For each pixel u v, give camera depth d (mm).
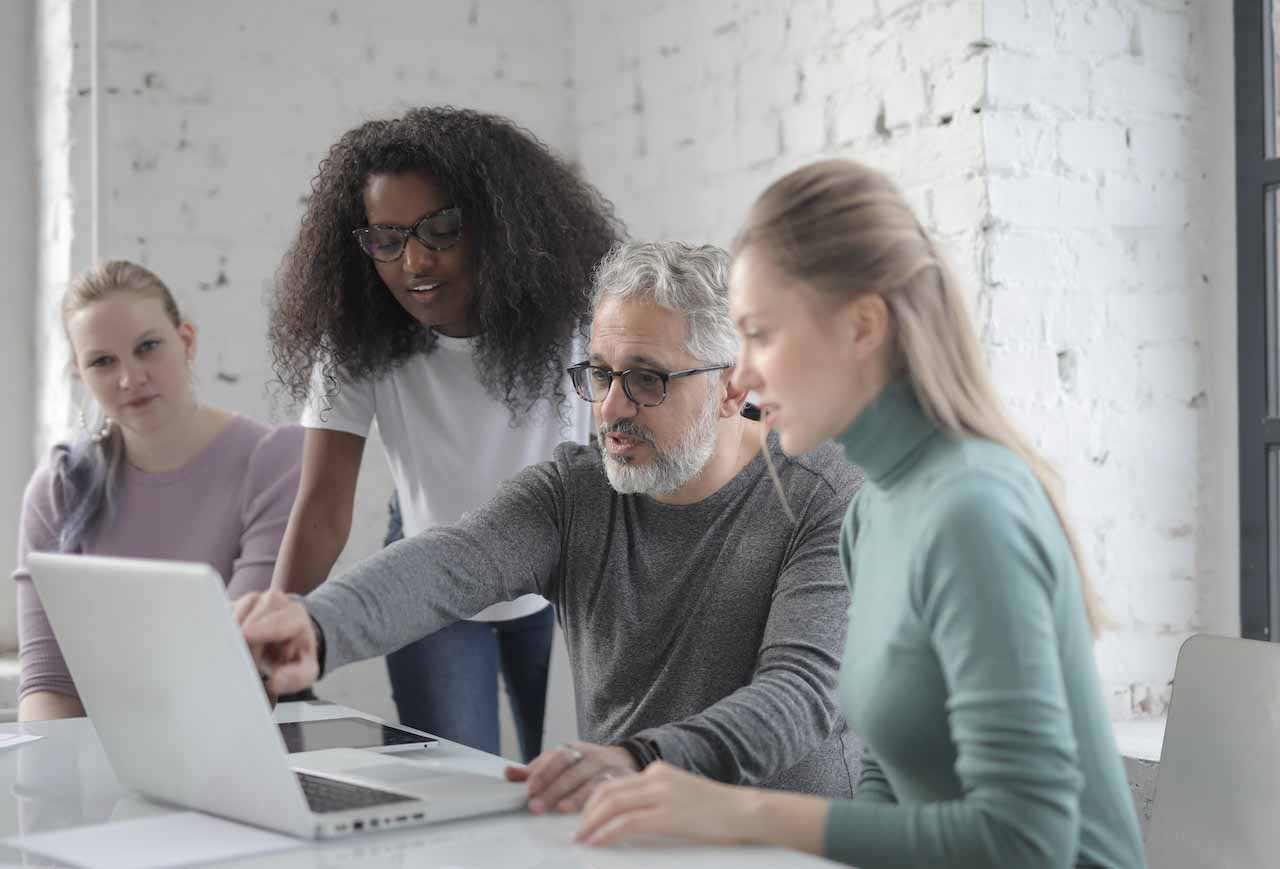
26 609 2459
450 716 2398
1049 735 1076
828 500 1647
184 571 1145
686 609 1686
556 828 1200
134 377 2479
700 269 1631
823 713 1498
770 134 2975
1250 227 2443
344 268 2258
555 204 2297
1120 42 2492
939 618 1127
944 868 1079
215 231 3398
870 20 2680
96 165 3279
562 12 3709
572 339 2332
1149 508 2494
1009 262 2418
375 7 3533
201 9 3379
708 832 1130
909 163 2586
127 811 1312
